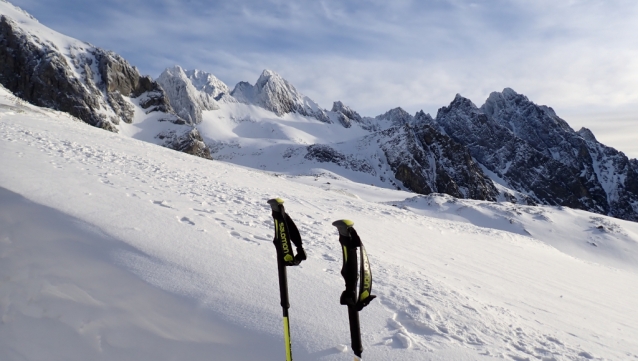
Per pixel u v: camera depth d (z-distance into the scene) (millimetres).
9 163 10031
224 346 3848
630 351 5930
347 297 2381
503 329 5320
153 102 154500
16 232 5723
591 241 53188
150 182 12227
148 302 4395
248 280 5141
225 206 10750
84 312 4316
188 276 4953
